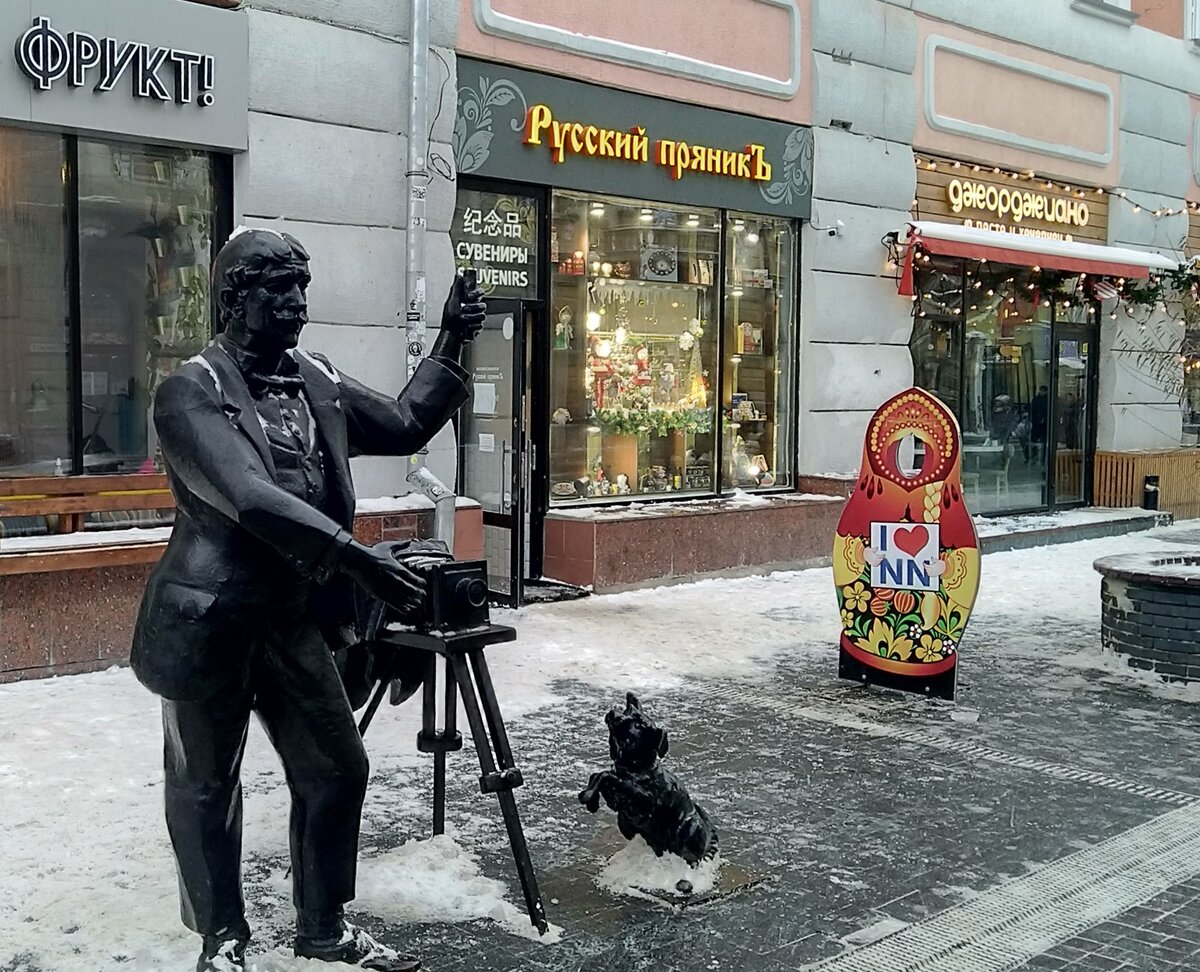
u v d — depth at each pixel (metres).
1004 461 15.63
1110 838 5.13
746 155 12.02
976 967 3.91
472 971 3.81
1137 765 6.18
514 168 10.30
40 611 7.25
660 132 11.34
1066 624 9.85
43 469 8.07
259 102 8.53
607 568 10.41
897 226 13.50
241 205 8.59
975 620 10.02
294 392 3.59
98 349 8.26
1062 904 4.43
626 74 10.97
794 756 6.22
